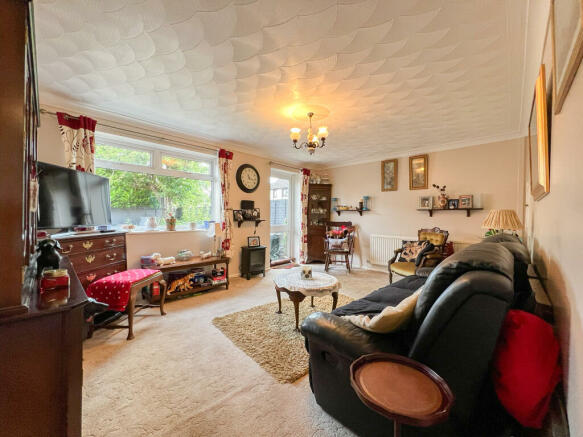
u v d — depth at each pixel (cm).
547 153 131
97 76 214
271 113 289
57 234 224
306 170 555
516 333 102
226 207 401
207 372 174
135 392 154
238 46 175
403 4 139
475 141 383
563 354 99
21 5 74
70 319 89
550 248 137
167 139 343
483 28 155
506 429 108
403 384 85
